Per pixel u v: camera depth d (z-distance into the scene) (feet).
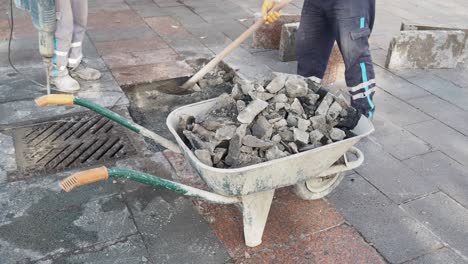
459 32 17.28
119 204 10.09
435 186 11.18
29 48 17.48
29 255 8.73
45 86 14.78
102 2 23.52
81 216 9.71
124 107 13.84
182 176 11.10
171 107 14.25
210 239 9.32
